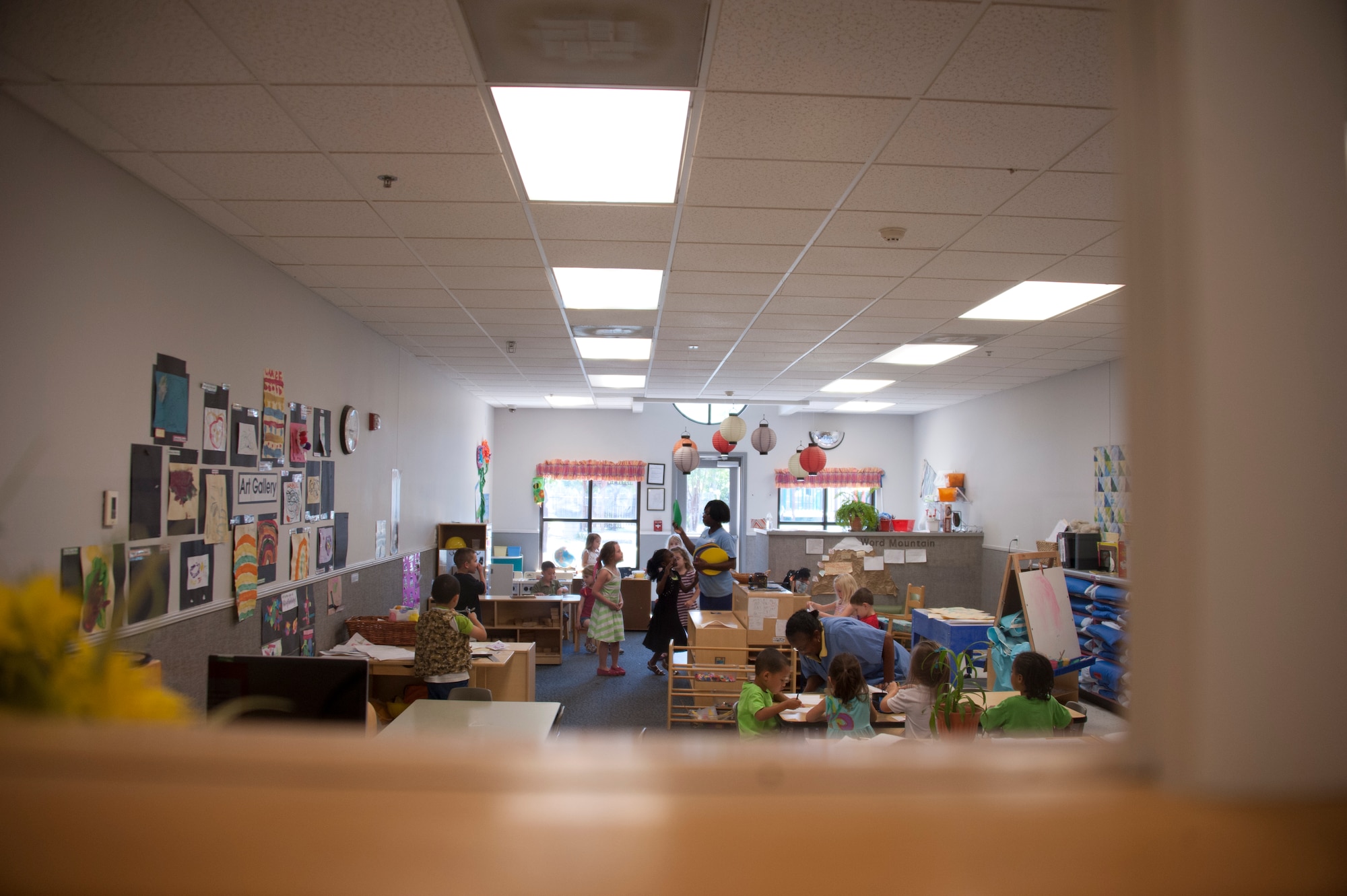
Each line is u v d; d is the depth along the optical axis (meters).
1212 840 0.62
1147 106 0.75
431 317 5.77
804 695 4.14
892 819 0.63
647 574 10.20
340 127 2.73
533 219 3.67
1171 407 0.70
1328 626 0.67
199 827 0.60
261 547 4.27
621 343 6.74
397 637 5.30
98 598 2.83
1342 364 0.68
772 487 12.24
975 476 10.12
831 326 5.92
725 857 0.59
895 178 3.16
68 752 0.66
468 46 2.23
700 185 3.26
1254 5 0.71
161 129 2.73
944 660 3.48
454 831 0.59
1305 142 0.70
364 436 6.05
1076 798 0.65
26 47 2.22
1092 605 6.45
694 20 2.12
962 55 2.28
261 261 4.29
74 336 2.78
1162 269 0.72
